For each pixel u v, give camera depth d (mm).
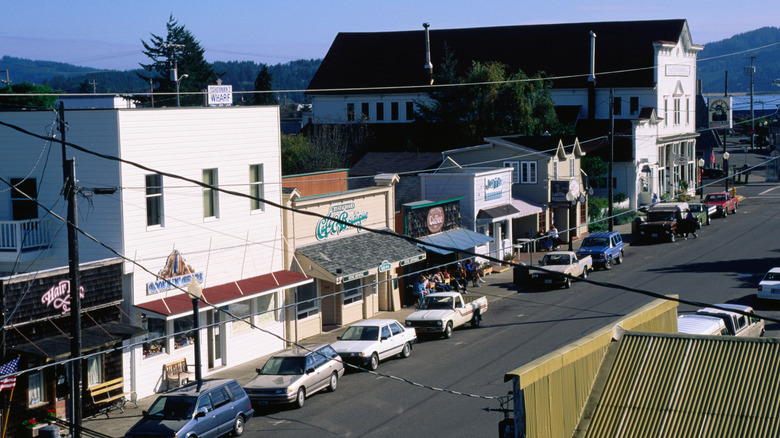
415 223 43281
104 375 26844
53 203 29219
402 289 42250
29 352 23828
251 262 33562
